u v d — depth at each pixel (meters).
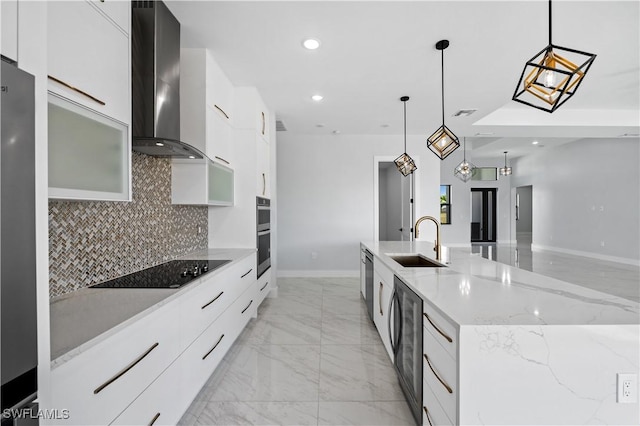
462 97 4.20
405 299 2.08
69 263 1.73
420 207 6.32
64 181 1.29
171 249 2.91
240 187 3.78
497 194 11.46
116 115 1.62
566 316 1.33
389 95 4.12
